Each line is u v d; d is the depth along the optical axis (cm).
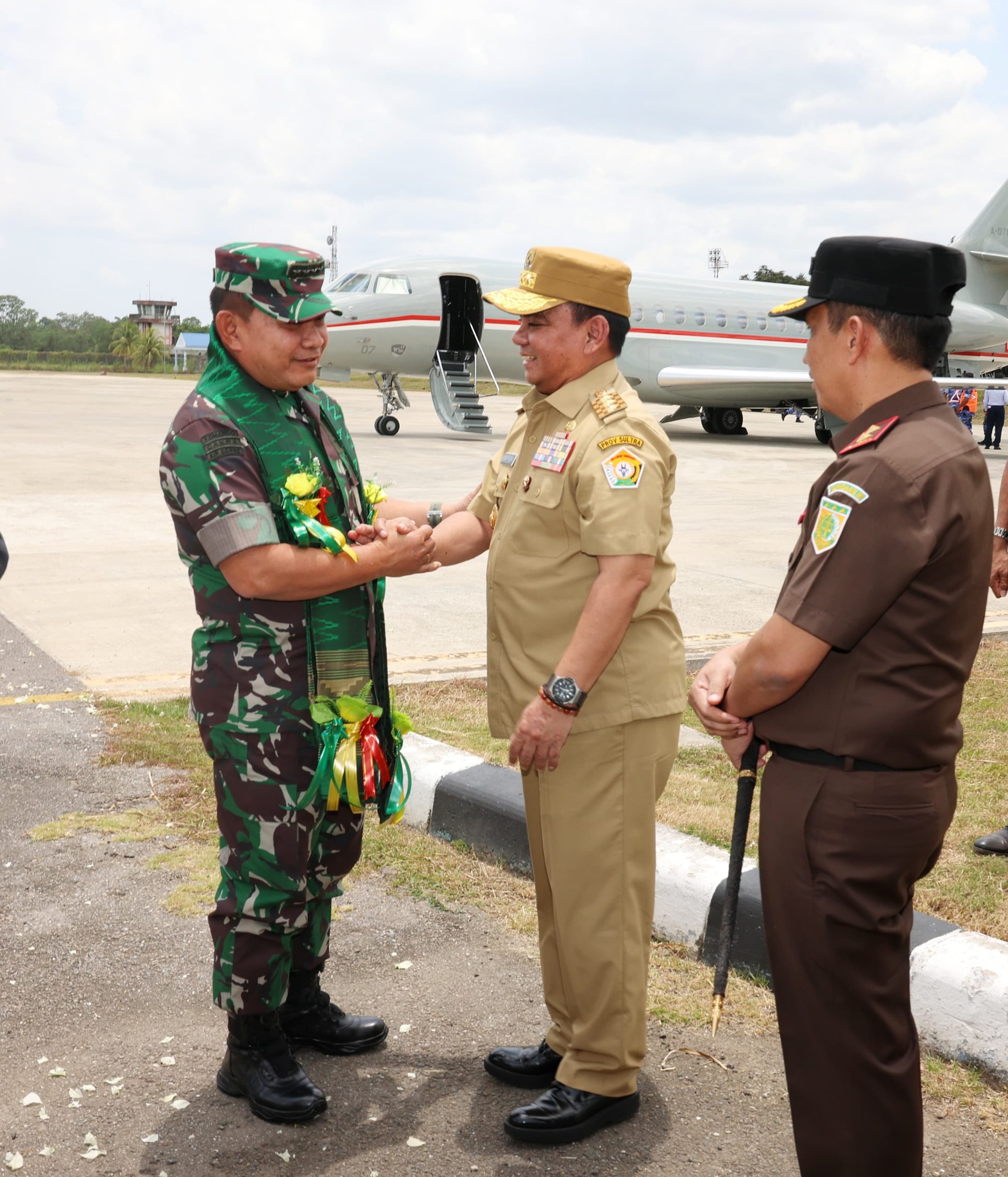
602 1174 236
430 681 603
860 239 182
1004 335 2672
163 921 344
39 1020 291
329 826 266
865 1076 189
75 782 455
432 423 2866
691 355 2362
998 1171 237
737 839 205
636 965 247
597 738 240
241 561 232
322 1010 280
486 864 391
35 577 866
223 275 234
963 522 176
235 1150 241
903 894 188
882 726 180
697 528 1207
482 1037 288
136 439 2162
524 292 241
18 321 14425
